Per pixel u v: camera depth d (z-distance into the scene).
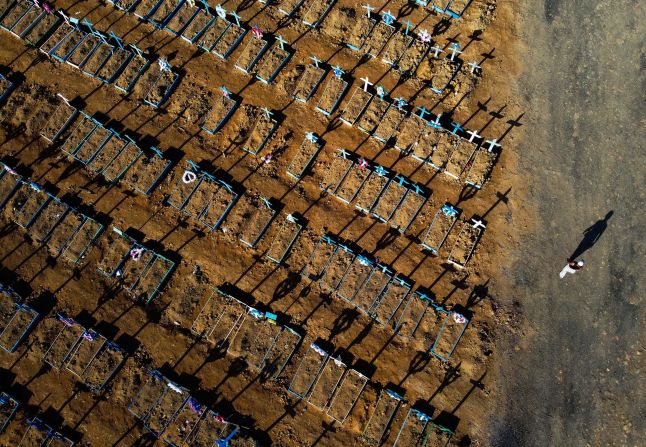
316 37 27.39
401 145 25.67
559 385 22.62
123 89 27.34
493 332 23.41
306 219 25.30
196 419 23.31
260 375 23.70
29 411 23.97
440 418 22.77
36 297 25.28
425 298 23.91
